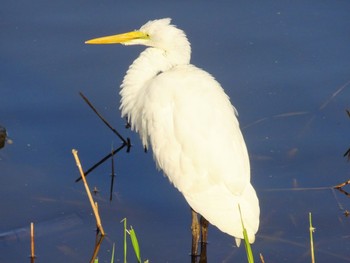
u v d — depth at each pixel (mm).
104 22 14961
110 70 14289
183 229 11578
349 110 13562
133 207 11961
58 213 11773
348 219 11625
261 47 14617
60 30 14891
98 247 11125
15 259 10836
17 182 12367
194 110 10859
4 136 13156
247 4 15555
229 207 10258
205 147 10633
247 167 10617
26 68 14242
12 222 11570
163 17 15117
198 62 14328
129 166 12828
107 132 13430
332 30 14891
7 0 15523
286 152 12953
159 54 12531
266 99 13789
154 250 11117
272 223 11609
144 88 12008
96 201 12047
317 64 14312
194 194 10672
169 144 11047
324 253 11000
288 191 12211
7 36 14766
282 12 15328
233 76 14125
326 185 12297
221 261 10945
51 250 11031
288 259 10914
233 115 11070
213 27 15000
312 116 13539
